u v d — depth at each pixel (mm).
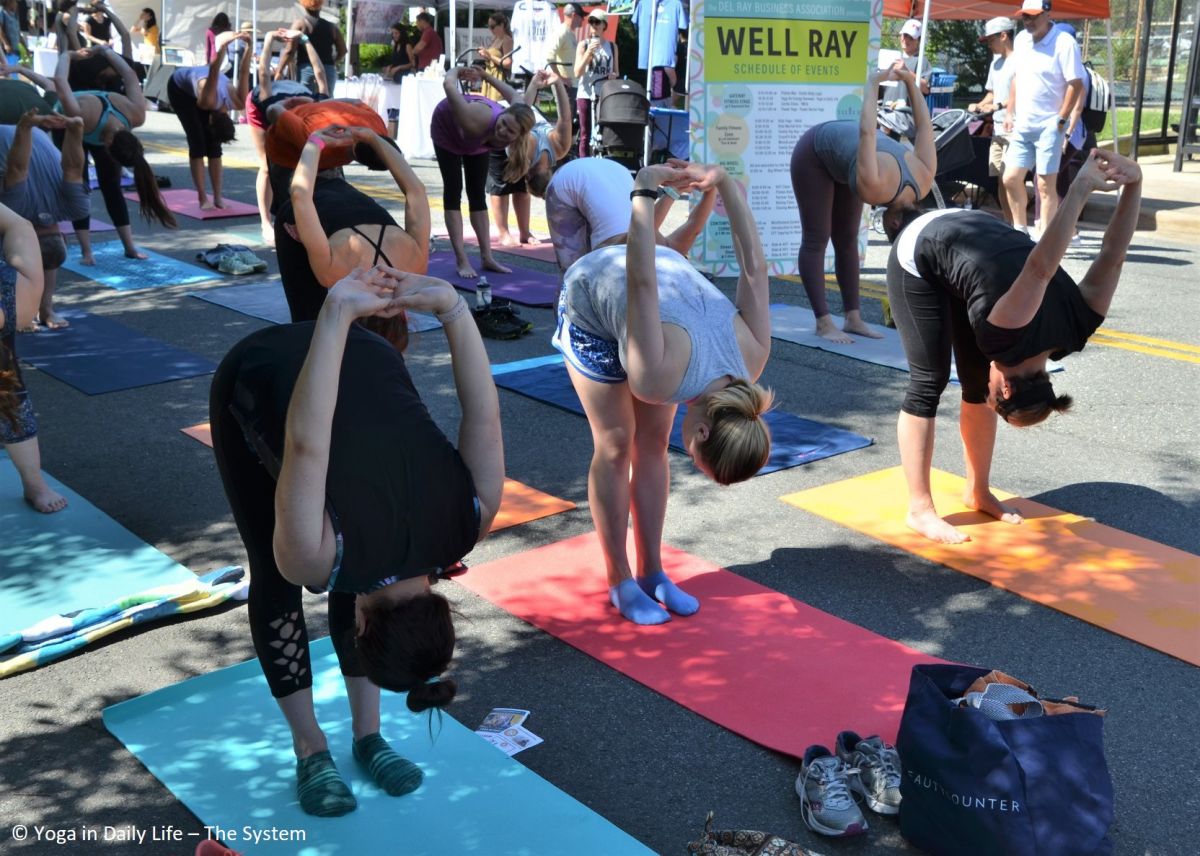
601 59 12953
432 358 6477
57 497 4406
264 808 2779
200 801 2803
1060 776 2479
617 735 3119
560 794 2846
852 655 3484
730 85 7980
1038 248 3402
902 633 3646
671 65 13328
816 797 2750
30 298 4066
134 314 7270
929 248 3924
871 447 5258
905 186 5531
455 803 2807
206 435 5250
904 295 4094
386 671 2191
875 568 4082
